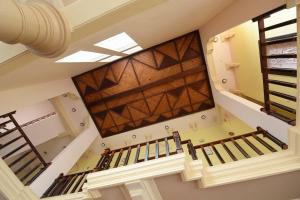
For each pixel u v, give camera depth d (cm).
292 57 212
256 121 363
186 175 178
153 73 596
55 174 408
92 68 581
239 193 204
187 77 594
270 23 347
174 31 444
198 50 568
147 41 452
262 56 270
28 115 716
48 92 474
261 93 522
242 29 515
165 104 627
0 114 336
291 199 209
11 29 94
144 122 654
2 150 545
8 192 163
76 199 204
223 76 610
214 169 199
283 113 356
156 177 184
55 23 119
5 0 91
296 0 161
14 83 338
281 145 268
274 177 192
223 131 607
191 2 245
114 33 272
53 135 639
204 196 205
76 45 251
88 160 692
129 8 143
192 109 632
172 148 591
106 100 628
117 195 201
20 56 167
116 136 676
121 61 586
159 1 142
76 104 638
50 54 129
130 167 187
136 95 619
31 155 757
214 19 418
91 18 142
